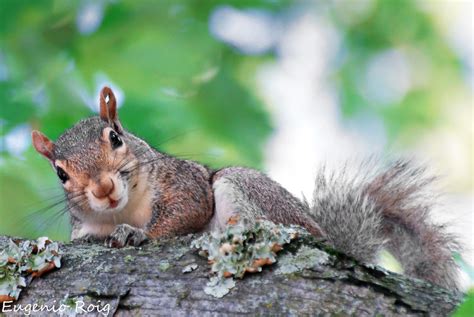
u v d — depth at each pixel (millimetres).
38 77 11758
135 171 9219
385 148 12109
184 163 9727
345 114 14328
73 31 12188
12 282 6836
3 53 11852
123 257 6926
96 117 9914
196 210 9438
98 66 11883
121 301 6520
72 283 6770
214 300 6332
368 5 15023
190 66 11961
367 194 10148
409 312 5980
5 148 11383
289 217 9398
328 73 14602
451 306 6012
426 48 15133
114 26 12219
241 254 6535
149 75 11789
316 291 6215
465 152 14742
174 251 6898
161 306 6414
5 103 11375
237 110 12773
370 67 14703
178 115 11805
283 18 14578
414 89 14914
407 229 10188
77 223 9547
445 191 10281
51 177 11375
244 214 9234
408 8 14992
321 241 6742
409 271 10062
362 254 9586
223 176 9695
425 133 14648
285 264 6461
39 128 11430
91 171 8875
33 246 7031
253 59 14148
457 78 15078
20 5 11945
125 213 9336
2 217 11109
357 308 6051
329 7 14953
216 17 13242
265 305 6207
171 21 12508
